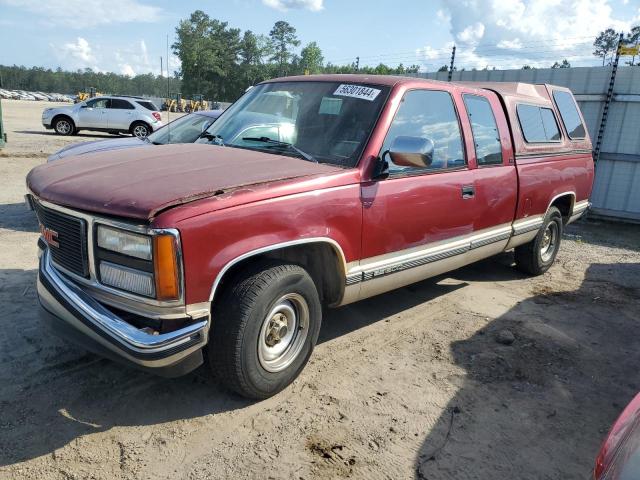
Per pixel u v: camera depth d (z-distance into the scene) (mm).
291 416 3188
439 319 4828
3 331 3924
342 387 3551
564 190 6148
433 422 3240
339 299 3684
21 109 38812
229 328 2986
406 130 3953
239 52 86375
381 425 3168
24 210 7660
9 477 2555
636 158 9820
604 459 1983
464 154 4527
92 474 2621
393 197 3771
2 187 9297
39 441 2822
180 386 3414
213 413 3164
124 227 2682
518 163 5227
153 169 3215
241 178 3088
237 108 4594
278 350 3320
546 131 5855
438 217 4207
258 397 3262
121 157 3570
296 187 3170
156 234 2604
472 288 5773
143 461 2734
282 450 2887
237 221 2863
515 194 5176
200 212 2723
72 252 2984
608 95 9844
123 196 2781
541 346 4406
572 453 3066
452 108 4461
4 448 2748
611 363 4215
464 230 4570
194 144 4086
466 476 2803
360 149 3652
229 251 2854
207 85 79188
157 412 3141
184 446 2869
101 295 2875
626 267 7090
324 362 3877
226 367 3049
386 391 3539
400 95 3945
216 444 2902
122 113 21297
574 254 7660
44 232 3217
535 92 6008
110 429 2961
